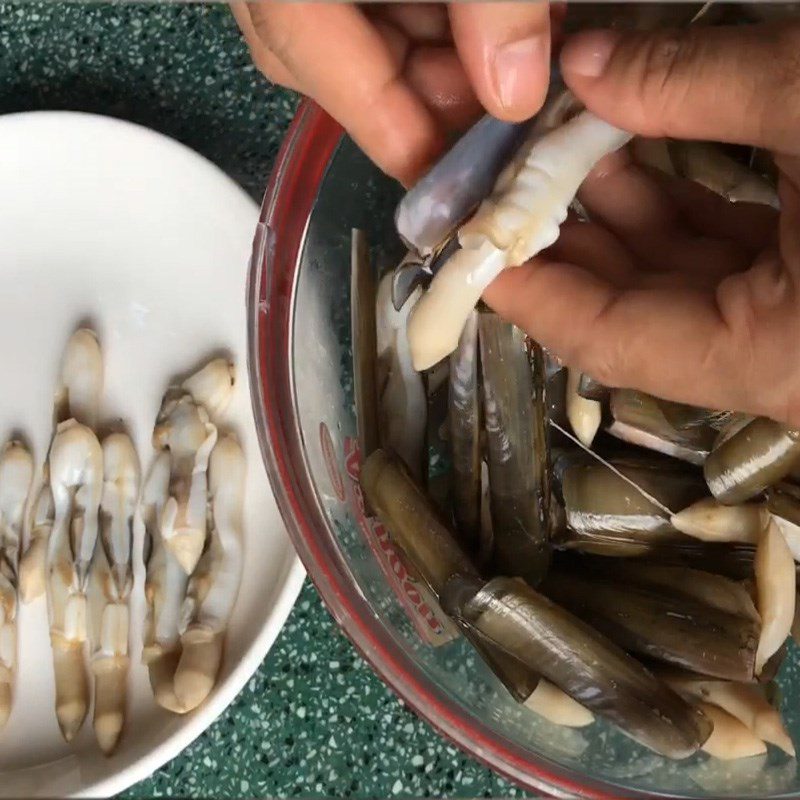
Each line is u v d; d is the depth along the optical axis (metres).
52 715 0.34
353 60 0.25
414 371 0.31
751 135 0.23
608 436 0.32
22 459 0.36
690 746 0.28
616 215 0.28
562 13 0.26
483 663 0.30
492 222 0.24
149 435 0.37
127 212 0.37
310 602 0.34
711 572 0.30
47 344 0.37
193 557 0.34
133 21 0.37
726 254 0.27
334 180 0.30
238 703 0.33
